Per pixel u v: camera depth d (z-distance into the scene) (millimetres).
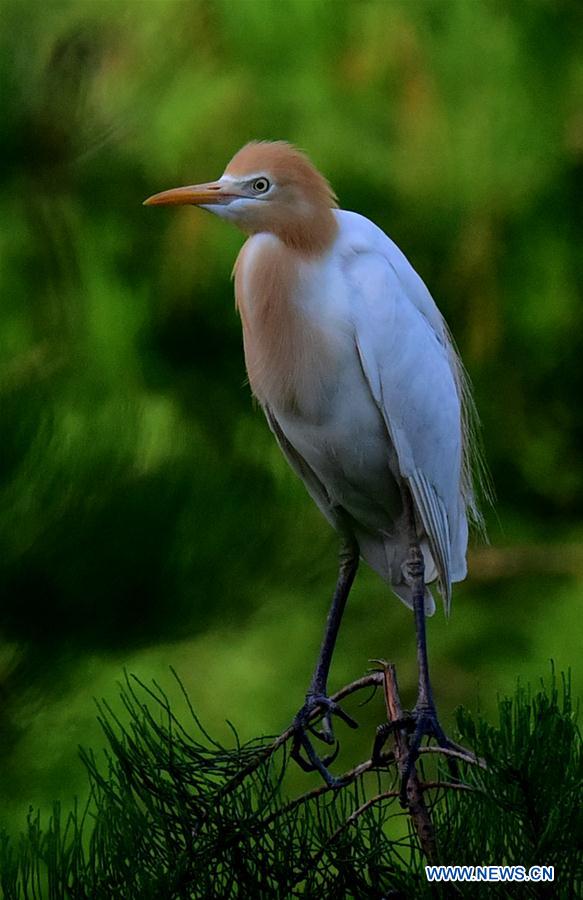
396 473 8930
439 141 9500
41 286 9562
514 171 9523
